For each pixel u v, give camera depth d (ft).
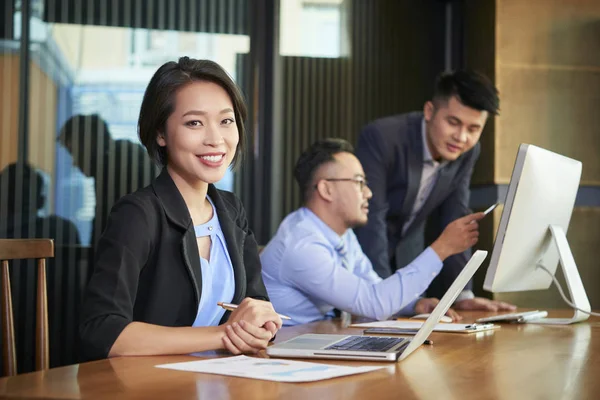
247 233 6.74
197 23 14.26
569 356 5.23
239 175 14.73
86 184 13.30
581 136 15.79
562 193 8.13
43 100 13.05
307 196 8.80
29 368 12.73
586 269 15.70
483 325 7.13
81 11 13.33
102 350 4.92
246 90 14.74
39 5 13.04
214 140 5.78
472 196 16.21
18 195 12.86
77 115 13.29
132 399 3.55
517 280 7.98
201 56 14.32
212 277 6.03
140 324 5.04
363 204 8.74
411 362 4.80
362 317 8.57
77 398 3.58
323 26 15.52
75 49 13.30
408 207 11.31
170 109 5.80
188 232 5.74
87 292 5.22
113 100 13.51
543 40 15.67
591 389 3.98
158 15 13.91
